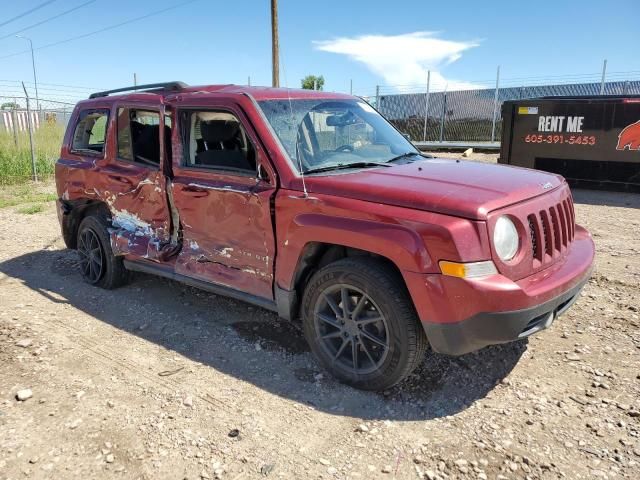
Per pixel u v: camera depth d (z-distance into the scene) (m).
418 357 3.24
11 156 15.45
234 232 3.92
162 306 4.96
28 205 10.62
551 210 3.40
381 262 3.28
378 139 4.48
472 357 3.79
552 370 3.61
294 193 3.52
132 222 4.88
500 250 2.99
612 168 10.76
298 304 3.76
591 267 3.60
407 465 2.75
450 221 2.93
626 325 4.21
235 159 4.00
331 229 3.27
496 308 2.89
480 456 2.80
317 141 4.00
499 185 3.32
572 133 10.99
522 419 3.09
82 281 5.77
